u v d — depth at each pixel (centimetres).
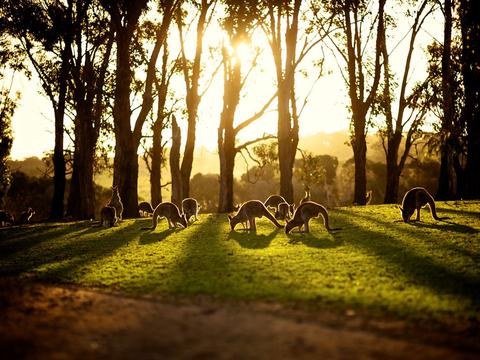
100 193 6456
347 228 1767
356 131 3228
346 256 1273
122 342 694
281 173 2870
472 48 1730
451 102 2108
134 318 816
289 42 2873
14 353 664
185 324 771
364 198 3195
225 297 944
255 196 7581
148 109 3095
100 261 1438
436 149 2003
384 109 3319
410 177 6856
